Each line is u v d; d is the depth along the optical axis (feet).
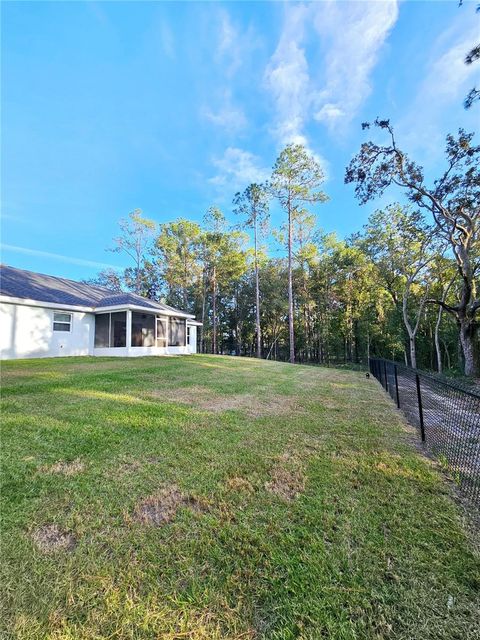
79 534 6.15
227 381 24.57
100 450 10.02
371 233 61.26
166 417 13.69
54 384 19.48
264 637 4.22
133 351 42.09
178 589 4.95
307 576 5.21
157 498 7.48
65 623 4.37
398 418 15.21
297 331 94.12
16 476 8.21
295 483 8.37
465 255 41.39
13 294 35.40
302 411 16.03
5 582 4.97
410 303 68.13
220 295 98.22
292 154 60.29
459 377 39.93
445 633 4.28
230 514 6.91
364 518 6.84
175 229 86.38
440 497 7.81
